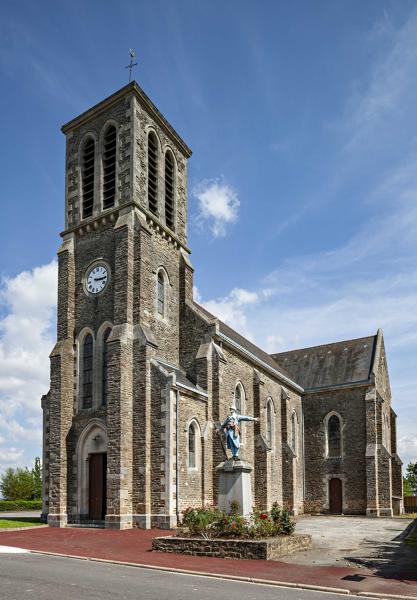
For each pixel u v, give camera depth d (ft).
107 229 93.30
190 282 102.22
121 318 85.20
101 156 97.45
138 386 81.71
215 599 34.63
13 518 99.81
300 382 148.87
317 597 36.52
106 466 83.15
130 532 72.28
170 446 78.02
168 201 103.96
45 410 94.32
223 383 94.17
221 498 63.57
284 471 122.52
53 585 37.52
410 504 170.81
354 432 137.18
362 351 151.64
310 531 84.89
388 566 49.37
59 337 91.66
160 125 102.58
